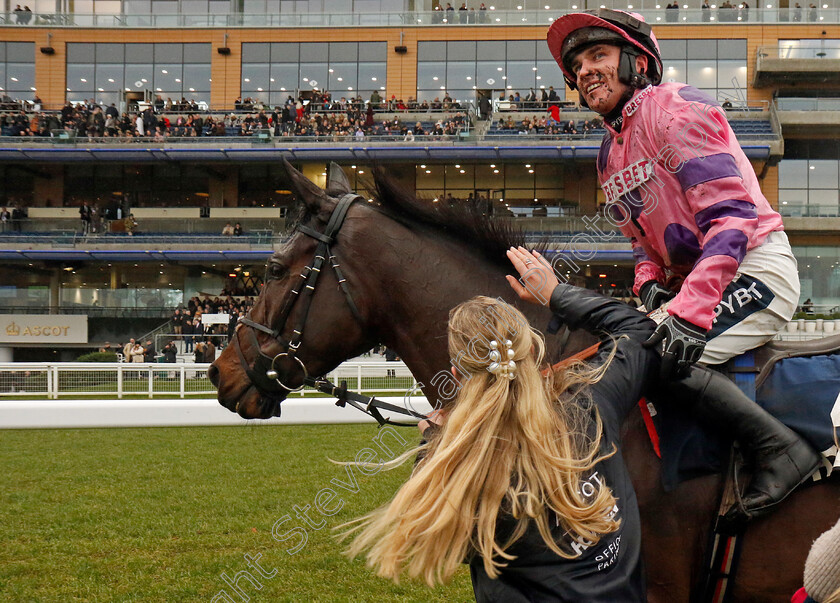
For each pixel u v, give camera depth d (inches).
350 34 1007.6
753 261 67.0
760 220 68.6
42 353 860.0
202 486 212.4
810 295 827.4
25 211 976.3
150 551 153.5
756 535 63.1
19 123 964.6
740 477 62.9
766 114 800.3
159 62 1029.2
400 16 999.0
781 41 865.5
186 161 933.8
